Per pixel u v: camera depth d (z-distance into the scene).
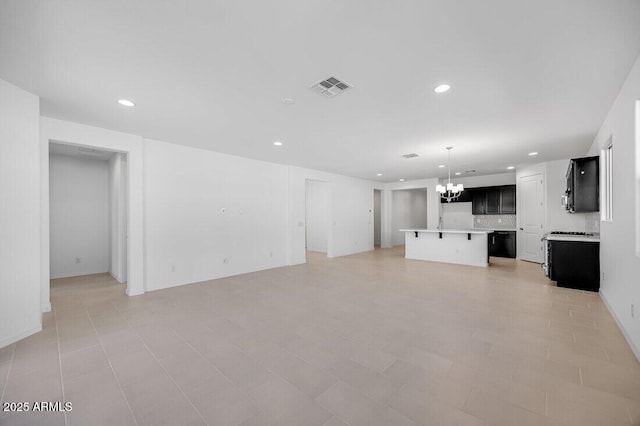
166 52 2.18
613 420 1.67
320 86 2.76
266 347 2.64
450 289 4.67
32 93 2.89
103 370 2.26
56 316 3.48
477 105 3.23
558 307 3.72
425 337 2.84
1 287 2.64
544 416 1.71
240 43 2.07
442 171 8.06
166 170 4.89
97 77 2.57
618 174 3.00
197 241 5.30
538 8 1.72
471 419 1.69
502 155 5.95
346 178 8.95
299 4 1.67
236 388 2.02
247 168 6.17
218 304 3.94
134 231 4.43
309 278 5.57
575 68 2.44
